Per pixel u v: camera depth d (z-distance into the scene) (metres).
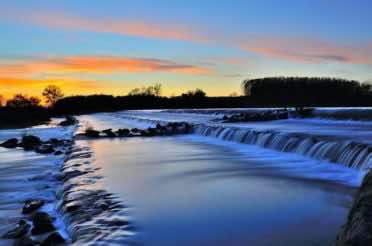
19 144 28.27
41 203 8.93
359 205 4.39
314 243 5.86
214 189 9.58
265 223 6.80
